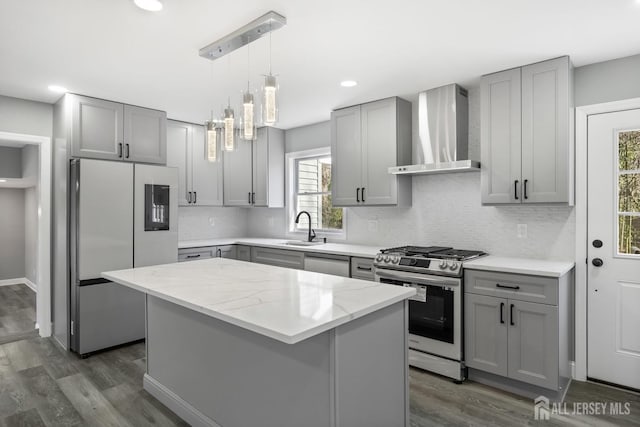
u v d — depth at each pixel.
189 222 4.93
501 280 2.60
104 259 3.37
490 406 2.46
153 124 3.91
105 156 3.57
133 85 3.20
